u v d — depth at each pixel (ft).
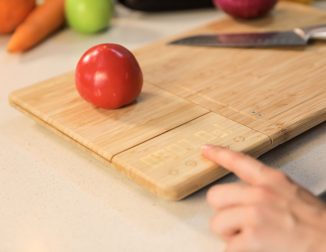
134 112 2.62
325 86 2.74
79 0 3.42
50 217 2.27
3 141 2.64
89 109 2.65
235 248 1.99
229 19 3.48
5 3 3.38
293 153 2.52
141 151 2.40
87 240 2.17
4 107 2.88
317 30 3.13
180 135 2.47
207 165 2.30
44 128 2.72
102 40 3.47
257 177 2.12
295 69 2.89
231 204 2.07
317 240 1.95
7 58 3.31
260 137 2.44
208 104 2.66
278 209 2.00
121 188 2.38
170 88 2.77
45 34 3.47
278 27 3.35
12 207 2.31
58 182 2.42
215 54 3.05
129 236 2.18
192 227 2.21
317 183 2.36
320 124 2.67
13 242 2.18
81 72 2.61
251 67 2.92
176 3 3.74
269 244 1.96
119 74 2.56
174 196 2.25
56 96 2.75
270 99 2.67
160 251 2.13
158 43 3.20
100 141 2.46
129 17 3.76
